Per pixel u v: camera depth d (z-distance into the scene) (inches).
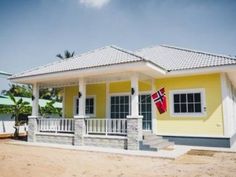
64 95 772.0
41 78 594.6
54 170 320.2
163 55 687.7
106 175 297.4
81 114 560.4
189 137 562.9
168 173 307.4
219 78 548.4
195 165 354.6
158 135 597.0
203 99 559.5
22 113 1009.5
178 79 593.3
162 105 546.3
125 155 437.1
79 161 381.7
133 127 483.2
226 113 531.2
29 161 377.7
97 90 697.0
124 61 473.4
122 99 648.4
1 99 1109.1
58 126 605.3
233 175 296.7
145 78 560.1
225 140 526.9
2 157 412.8
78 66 547.5
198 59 592.7
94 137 532.4
